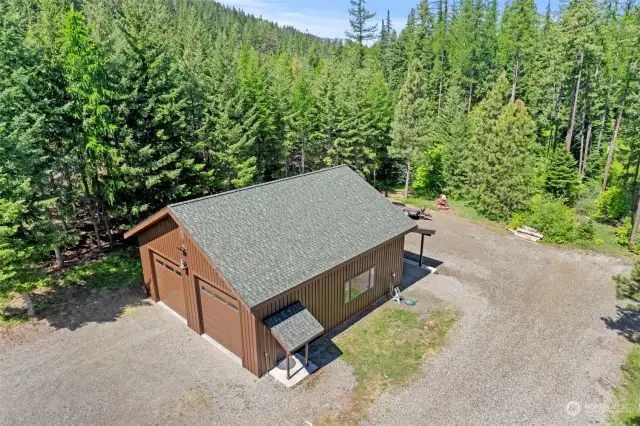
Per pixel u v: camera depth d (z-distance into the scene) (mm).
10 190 14523
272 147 32844
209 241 13094
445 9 73000
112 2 45688
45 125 18281
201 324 14992
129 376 12852
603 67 36062
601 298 18219
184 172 22859
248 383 12586
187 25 70938
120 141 20156
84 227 25141
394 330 15469
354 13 64812
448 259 22281
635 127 30391
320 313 14719
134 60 20172
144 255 16953
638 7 30438
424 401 11945
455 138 35844
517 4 45750
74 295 17719
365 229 16734
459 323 16016
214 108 27453
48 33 21281
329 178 18844
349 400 11953
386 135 39250
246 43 87625
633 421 11312
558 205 26484
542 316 16641
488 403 11906
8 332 15008
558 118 39531
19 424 11016
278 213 15531
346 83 37906
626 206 30688
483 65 53781
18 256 14180
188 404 11742
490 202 29281
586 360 13906
